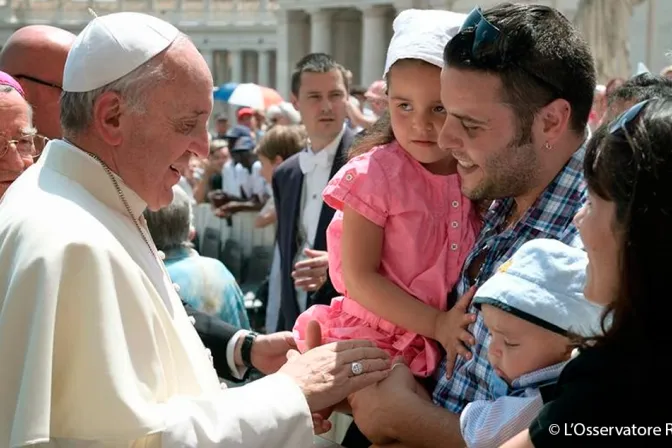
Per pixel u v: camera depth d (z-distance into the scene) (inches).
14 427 75.9
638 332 61.0
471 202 102.7
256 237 309.3
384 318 100.9
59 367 81.0
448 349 96.5
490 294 80.7
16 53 142.2
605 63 349.7
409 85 98.0
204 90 91.9
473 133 87.3
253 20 1273.4
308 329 105.5
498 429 79.9
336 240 111.3
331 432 126.1
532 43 85.0
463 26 88.4
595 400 61.8
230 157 448.5
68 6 1327.5
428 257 101.7
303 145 281.6
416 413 93.0
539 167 88.4
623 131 62.1
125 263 85.8
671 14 331.9
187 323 98.9
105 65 88.9
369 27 884.0
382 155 103.7
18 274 80.4
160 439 81.0
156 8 1315.2
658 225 59.5
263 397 88.1
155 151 91.4
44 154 94.7
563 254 80.0
